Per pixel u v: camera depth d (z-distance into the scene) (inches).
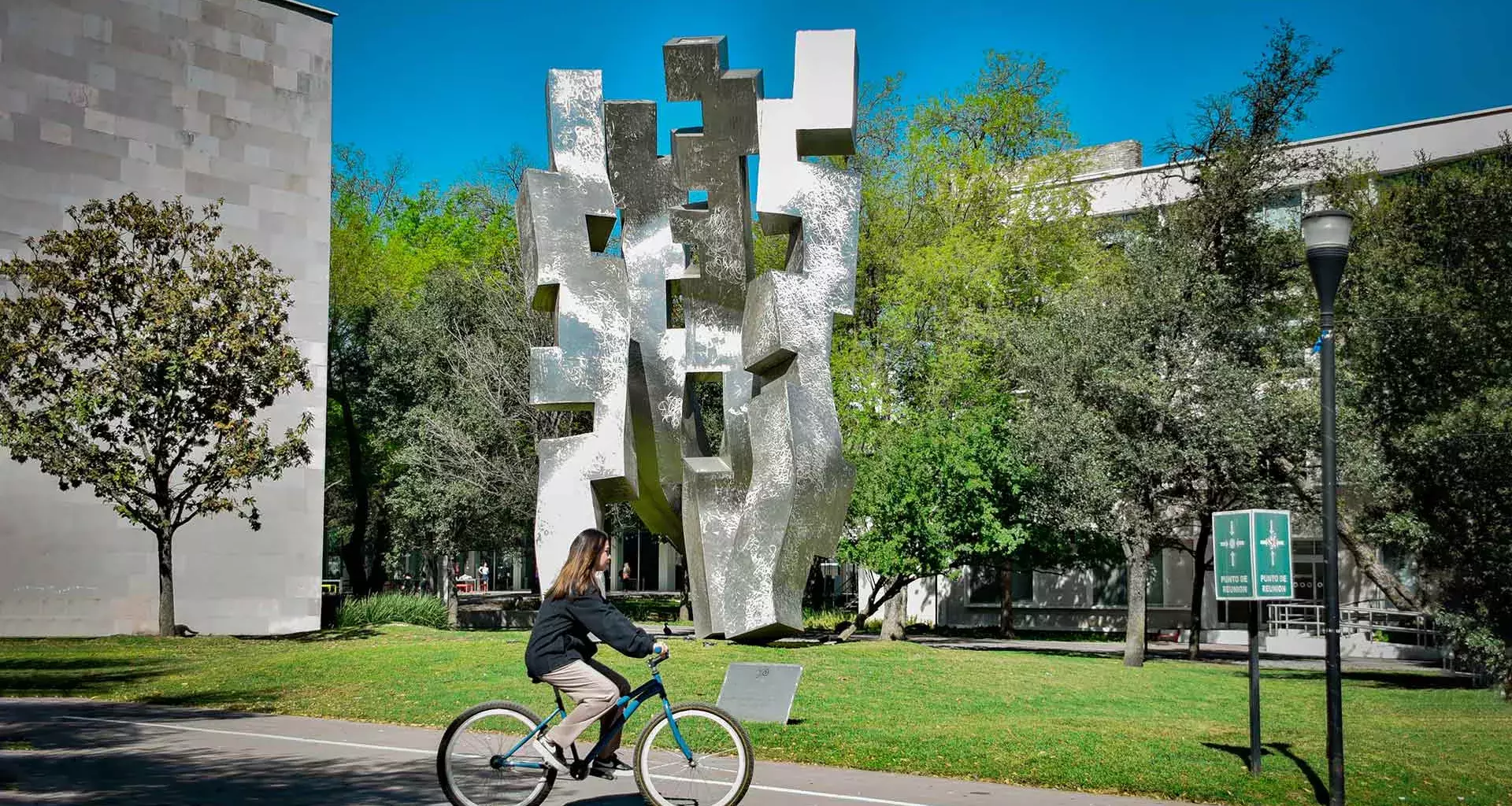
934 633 1514.5
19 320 995.9
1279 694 706.8
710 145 582.2
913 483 1055.0
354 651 805.9
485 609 1643.7
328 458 1893.5
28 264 1013.8
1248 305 939.3
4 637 1063.0
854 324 1294.3
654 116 617.0
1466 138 1366.9
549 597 315.0
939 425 1090.1
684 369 617.3
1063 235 1355.8
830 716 524.1
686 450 629.6
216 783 360.8
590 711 311.0
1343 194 960.3
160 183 1187.9
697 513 609.9
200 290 1042.1
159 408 1015.0
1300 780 393.7
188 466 1058.7
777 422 573.9
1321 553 1403.8
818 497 576.1
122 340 1025.5
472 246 1980.8
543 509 578.2
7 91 1101.7
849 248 586.2
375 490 1846.7
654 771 315.0
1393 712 616.7
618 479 581.0
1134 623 918.4
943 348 1176.2
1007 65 1535.4
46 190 1118.4
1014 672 728.3
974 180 1364.4
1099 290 996.6
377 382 1647.4
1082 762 416.2
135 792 342.6
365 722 530.0
